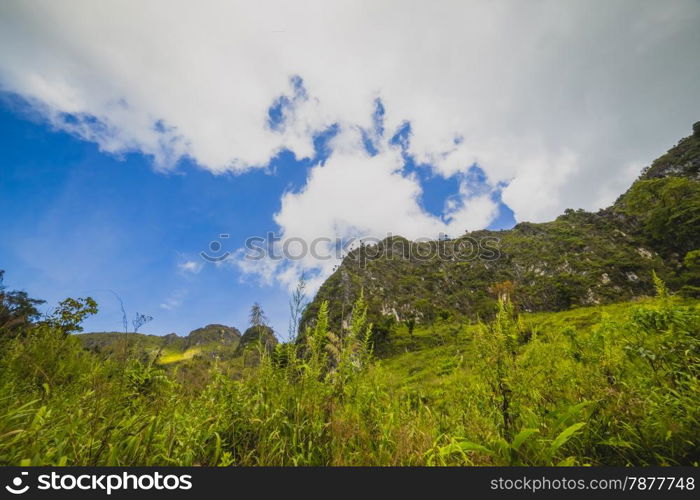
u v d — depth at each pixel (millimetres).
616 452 2377
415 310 96562
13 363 3230
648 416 2414
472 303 99500
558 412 2561
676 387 2666
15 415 2025
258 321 3254
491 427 2754
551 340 3789
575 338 3654
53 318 4039
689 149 108188
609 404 2641
